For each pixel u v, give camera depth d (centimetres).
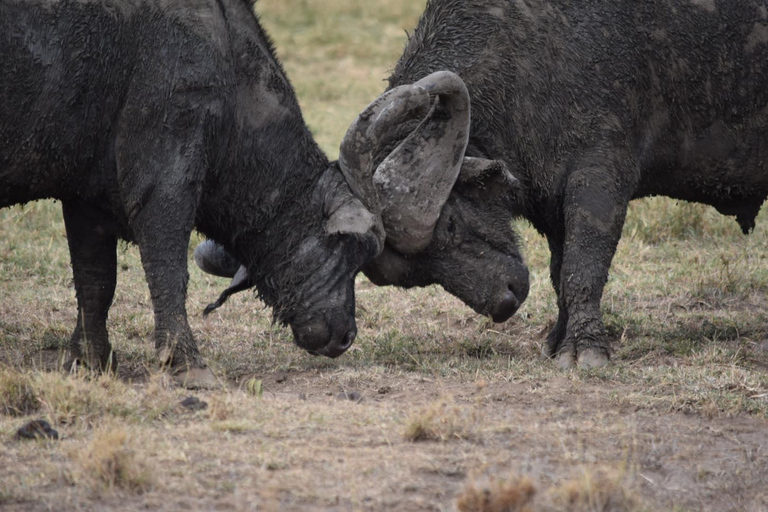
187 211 2267
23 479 1662
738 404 2225
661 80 2717
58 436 1862
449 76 2392
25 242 3756
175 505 1602
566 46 2622
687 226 3934
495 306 2556
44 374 2119
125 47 2238
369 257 2420
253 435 1892
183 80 2241
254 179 2381
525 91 2614
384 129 2334
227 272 2709
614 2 2664
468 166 2517
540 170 2639
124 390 2108
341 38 7838
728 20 2725
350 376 2448
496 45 2630
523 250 3559
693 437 2042
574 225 2614
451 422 1947
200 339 2870
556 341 2825
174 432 1888
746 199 2920
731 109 2766
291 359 2667
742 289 3275
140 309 3150
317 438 1889
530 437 1955
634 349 2788
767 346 2772
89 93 2231
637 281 3356
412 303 3241
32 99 2188
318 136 5222
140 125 2241
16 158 2222
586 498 1642
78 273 2503
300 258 2397
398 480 1709
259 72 2367
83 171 2298
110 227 2458
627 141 2669
